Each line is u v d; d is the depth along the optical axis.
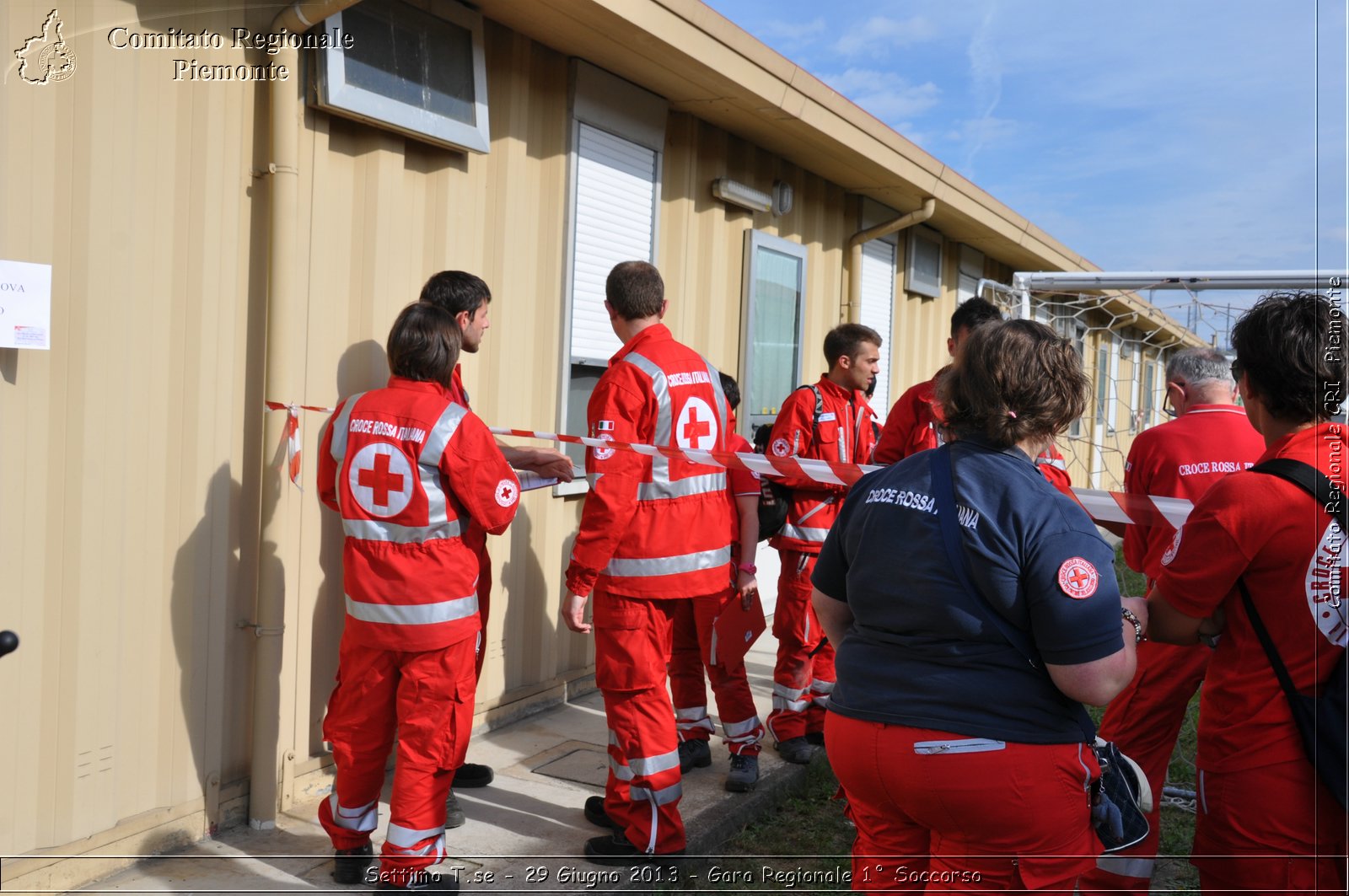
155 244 3.17
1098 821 2.05
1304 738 2.13
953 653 1.99
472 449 3.03
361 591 3.07
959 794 1.96
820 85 5.81
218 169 3.36
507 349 4.66
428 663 3.06
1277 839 2.18
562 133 4.91
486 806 3.85
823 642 4.58
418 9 3.92
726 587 3.52
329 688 3.88
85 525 3.01
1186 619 2.25
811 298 7.45
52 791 2.98
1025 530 1.93
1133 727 3.12
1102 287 6.43
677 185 5.86
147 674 3.23
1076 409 2.08
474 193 4.40
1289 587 2.14
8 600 2.83
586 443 3.33
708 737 4.39
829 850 3.78
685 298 5.99
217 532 3.43
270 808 3.54
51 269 2.88
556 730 4.73
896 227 7.77
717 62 4.93
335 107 3.57
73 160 2.92
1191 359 3.35
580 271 5.08
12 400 2.80
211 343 3.37
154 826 3.27
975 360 2.09
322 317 3.72
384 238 3.95
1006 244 10.08
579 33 4.54
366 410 3.11
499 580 4.67
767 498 4.38
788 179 6.97
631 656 3.33
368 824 3.23
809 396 4.47
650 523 3.32
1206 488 3.12
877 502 2.14
